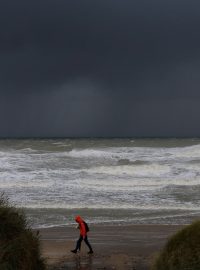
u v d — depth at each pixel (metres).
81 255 15.20
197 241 8.34
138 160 40.09
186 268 8.14
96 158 41.06
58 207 23.28
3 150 48.09
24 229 9.38
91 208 23.20
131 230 18.80
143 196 26.27
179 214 21.97
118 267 13.73
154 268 8.73
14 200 24.56
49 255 15.15
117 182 30.44
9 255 8.55
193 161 39.25
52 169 34.69
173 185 29.83
